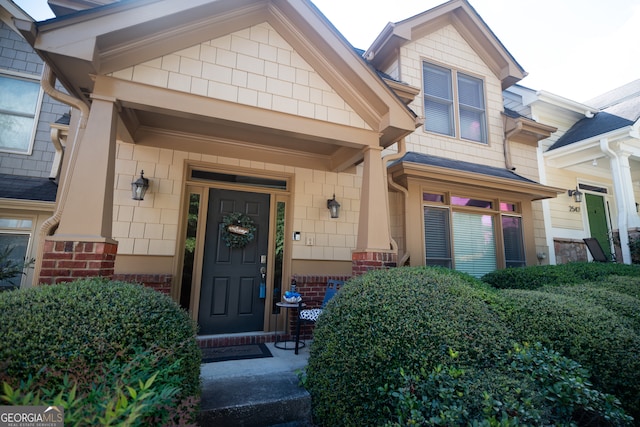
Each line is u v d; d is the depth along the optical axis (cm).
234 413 226
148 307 199
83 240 245
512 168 640
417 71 592
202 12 303
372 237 359
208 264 423
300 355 359
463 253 545
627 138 588
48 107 538
